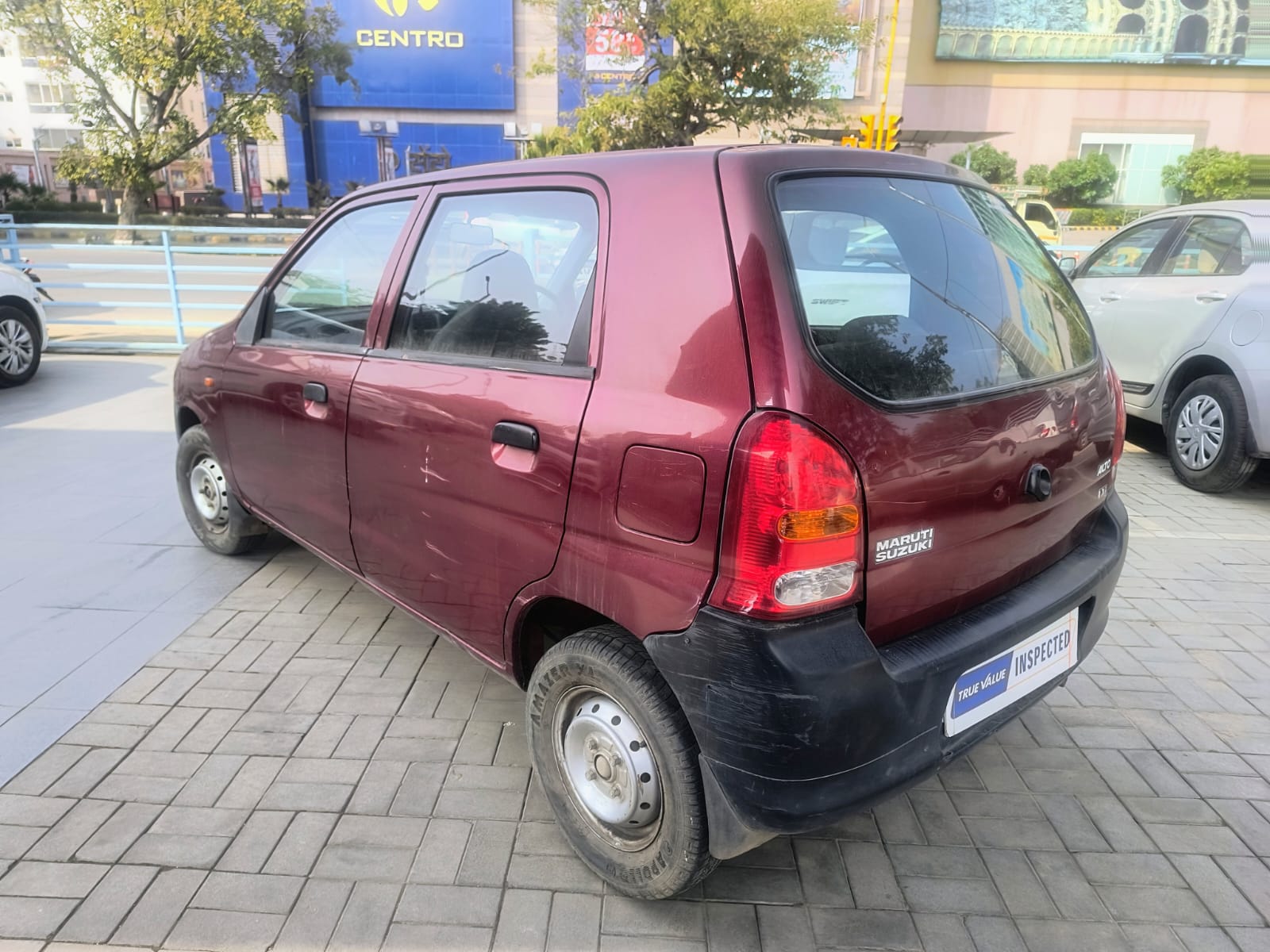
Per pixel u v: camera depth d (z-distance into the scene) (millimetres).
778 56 25453
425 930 2109
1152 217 6332
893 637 1945
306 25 33188
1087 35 45031
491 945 2074
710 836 1935
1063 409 2283
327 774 2666
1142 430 7098
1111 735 2973
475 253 2523
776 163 1979
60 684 3139
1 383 7945
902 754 1889
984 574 2123
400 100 51406
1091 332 2717
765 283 1784
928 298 2111
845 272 1947
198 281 15109
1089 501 2514
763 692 1723
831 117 29062
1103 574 2416
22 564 4164
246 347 3500
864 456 1766
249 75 36812
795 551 1703
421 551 2656
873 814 2572
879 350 1905
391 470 2682
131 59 29609
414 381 2570
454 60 50688
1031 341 2355
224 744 2807
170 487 5312
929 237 2223
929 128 46750
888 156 2316
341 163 52469
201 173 55906
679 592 1842
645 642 1925
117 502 5035
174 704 3029
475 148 52406
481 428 2311
